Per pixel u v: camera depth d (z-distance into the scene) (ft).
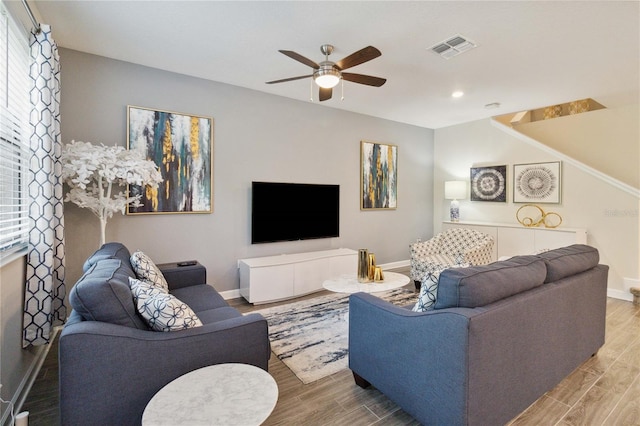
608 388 6.93
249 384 4.55
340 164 16.33
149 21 8.30
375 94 13.91
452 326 4.84
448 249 14.90
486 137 18.15
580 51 9.82
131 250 11.03
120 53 10.18
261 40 9.27
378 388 6.32
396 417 6.04
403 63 10.71
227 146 12.84
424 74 11.66
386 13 7.89
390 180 18.48
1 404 5.74
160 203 11.48
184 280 9.71
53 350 8.38
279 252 14.35
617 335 9.64
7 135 6.45
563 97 14.19
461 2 7.45
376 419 5.98
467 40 9.20
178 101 11.75
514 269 5.86
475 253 13.12
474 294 5.04
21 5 6.66
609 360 8.13
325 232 15.49
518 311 5.46
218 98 12.59
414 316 5.50
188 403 4.11
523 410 5.76
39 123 7.25
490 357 4.99
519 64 10.75
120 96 10.71
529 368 5.79
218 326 5.46
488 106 15.66
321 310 11.59
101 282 4.88
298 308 11.80
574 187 14.85
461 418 4.76
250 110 13.35
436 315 5.11
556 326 6.40
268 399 4.21
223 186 12.79
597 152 15.30
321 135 15.56
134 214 11.03
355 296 6.91
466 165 19.11
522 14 7.88
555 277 6.63
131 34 8.98
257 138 13.57
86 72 10.17
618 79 12.02
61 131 9.84
